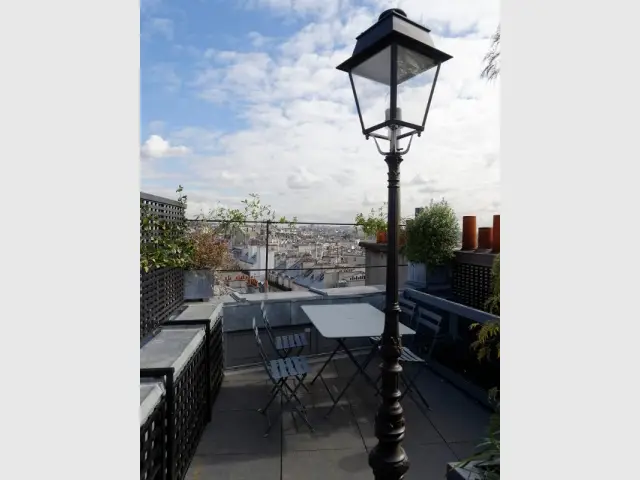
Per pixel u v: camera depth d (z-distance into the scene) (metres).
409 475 2.76
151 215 3.45
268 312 4.96
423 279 5.43
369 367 4.93
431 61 2.02
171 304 3.98
